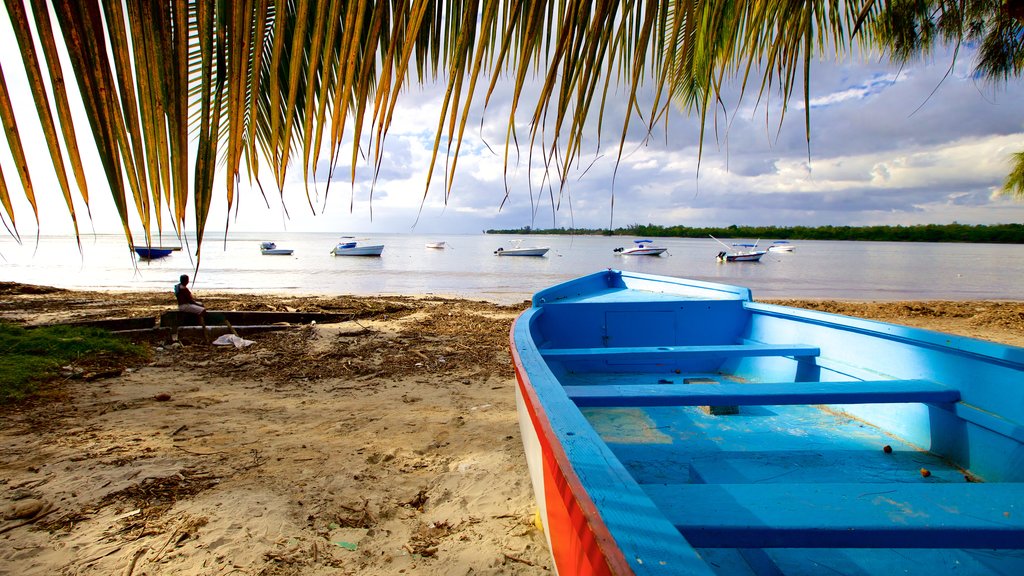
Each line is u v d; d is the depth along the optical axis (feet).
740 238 327.47
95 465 13.38
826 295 79.25
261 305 47.60
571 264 143.23
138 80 2.92
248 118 4.41
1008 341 38.06
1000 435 8.02
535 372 8.24
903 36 16.83
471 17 4.28
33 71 2.77
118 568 9.38
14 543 10.03
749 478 8.72
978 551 6.44
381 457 14.38
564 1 4.35
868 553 6.49
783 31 8.02
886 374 10.89
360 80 3.87
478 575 9.41
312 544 10.24
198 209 3.20
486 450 14.89
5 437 15.12
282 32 3.63
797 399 8.66
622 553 3.43
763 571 6.39
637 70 4.73
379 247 159.22
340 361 26.30
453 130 4.08
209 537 10.34
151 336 30.25
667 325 17.29
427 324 39.34
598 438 5.44
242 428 16.46
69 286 75.20
